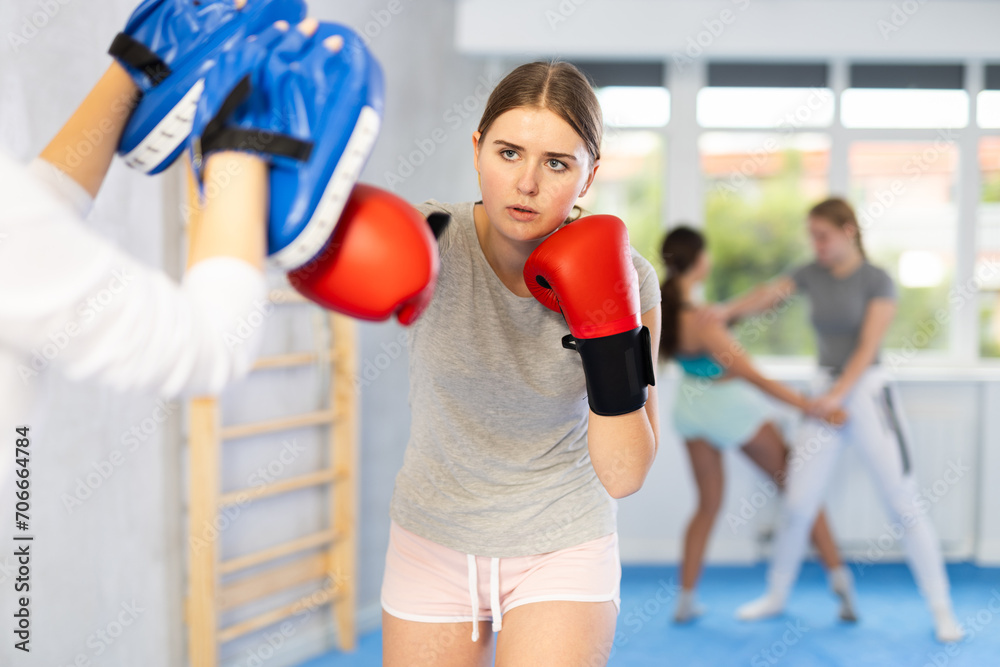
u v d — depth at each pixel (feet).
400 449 11.17
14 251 1.51
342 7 9.72
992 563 12.79
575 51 12.51
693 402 10.08
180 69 2.26
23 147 6.47
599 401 3.28
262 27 2.24
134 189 7.57
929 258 13.84
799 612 10.58
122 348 1.60
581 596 3.64
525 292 3.81
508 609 3.79
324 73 2.07
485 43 12.14
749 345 14.06
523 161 3.23
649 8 12.53
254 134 1.97
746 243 13.97
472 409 3.85
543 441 3.89
